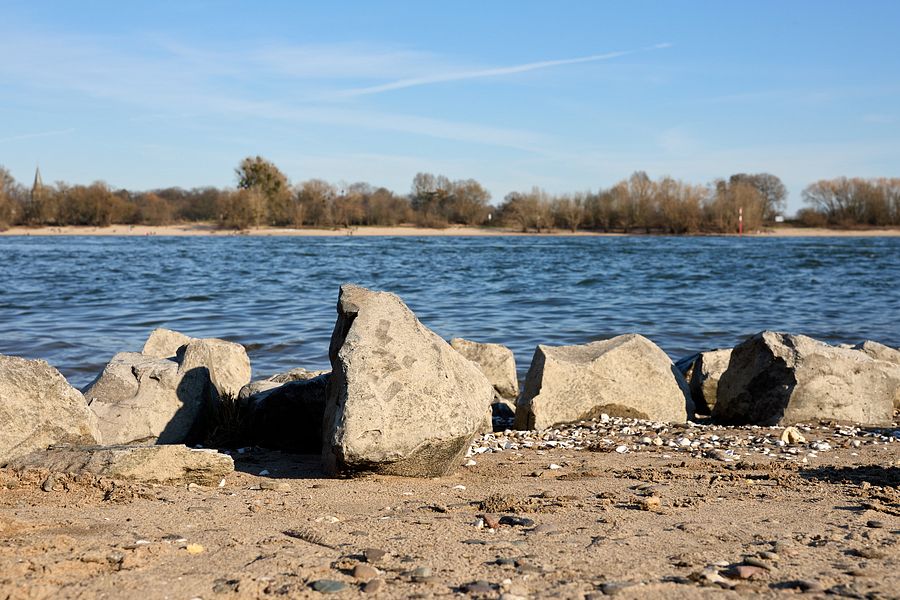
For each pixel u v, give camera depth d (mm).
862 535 5742
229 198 130500
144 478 7297
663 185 130125
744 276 44625
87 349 18844
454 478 7965
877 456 9359
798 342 12133
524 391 12016
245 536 5668
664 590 4590
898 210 136750
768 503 6840
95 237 109500
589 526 6004
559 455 9438
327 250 74438
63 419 8062
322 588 4586
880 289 37188
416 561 5113
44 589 4508
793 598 4496
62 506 6398
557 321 24672
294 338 20828
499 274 45469
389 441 7609
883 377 12148
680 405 12211
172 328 22438
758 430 11203
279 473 8258
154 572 4855
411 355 8062
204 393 10086
